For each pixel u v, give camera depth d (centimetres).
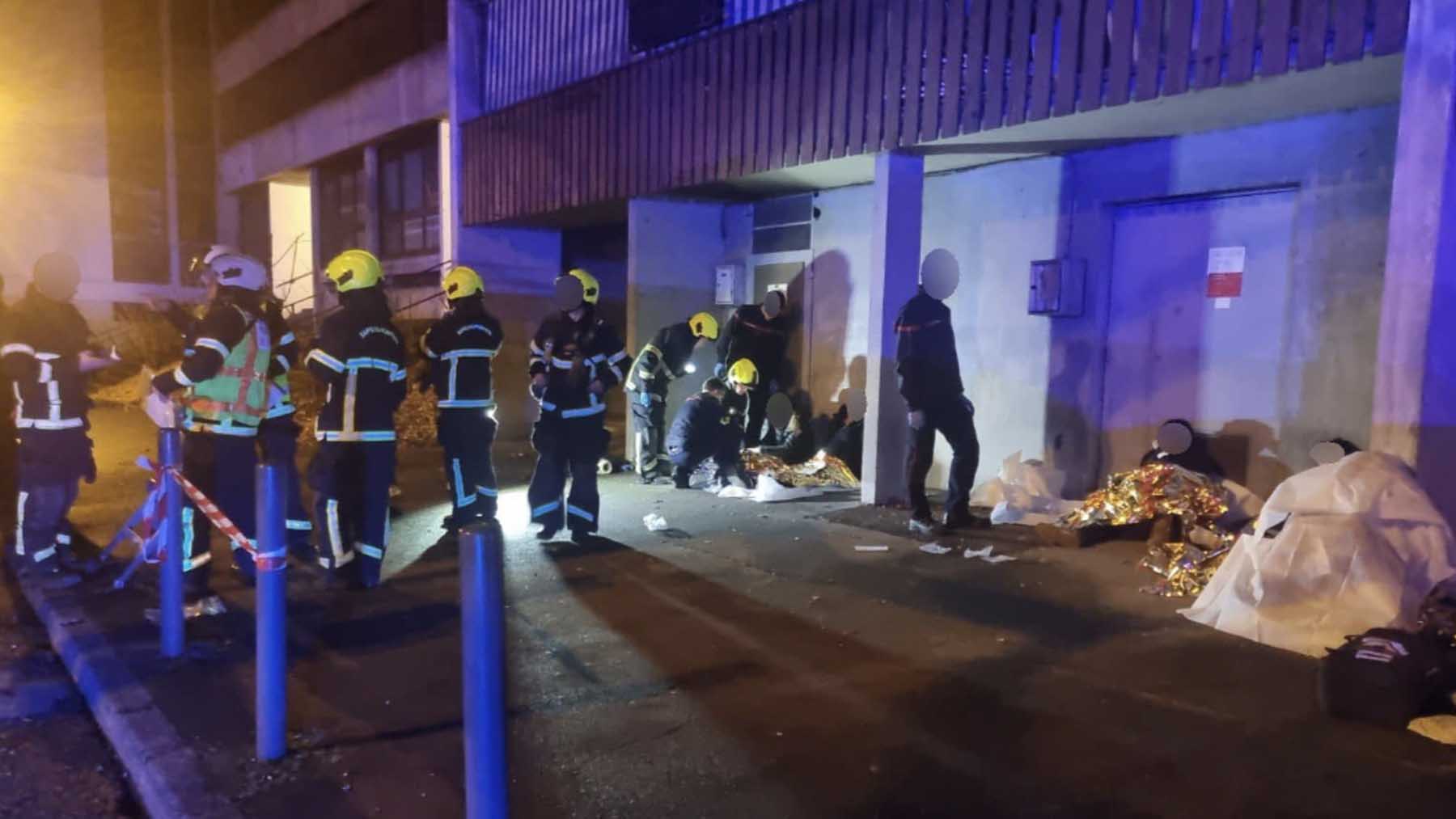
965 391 859
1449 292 455
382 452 565
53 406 579
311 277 2139
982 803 315
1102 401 753
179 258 2205
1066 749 352
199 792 326
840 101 773
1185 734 363
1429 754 345
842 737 365
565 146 1083
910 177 763
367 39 1523
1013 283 810
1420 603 431
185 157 2194
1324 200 605
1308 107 589
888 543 670
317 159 1747
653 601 541
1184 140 676
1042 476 766
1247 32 529
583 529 674
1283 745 354
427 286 1463
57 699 446
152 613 511
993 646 463
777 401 1005
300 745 362
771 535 699
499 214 1202
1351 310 595
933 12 700
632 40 983
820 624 498
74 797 361
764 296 1051
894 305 771
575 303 660
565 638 478
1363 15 483
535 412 1327
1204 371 683
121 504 823
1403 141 462
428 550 668
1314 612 453
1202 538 591
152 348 1934
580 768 341
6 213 2009
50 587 571
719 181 907
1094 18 600
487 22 1247
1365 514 455
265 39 1905
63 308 589
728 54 870
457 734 373
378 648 469
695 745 359
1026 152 754
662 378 941
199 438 512
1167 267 704
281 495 346
